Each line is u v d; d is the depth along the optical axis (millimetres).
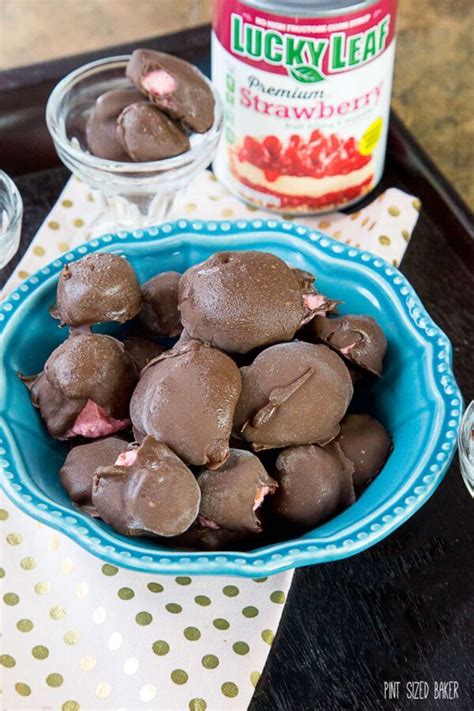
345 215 694
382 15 625
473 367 626
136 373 552
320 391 524
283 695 529
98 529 501
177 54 739
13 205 629
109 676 526
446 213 680
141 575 549
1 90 702
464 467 550
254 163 673
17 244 633
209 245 594
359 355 557
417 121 776
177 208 686
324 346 542
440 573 559
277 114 649
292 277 543
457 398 535
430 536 568
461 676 533
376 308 579
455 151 761
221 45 646
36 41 813
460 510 575
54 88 696
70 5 842
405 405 555
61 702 521
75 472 530
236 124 665
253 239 594
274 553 495
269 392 522
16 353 563
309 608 550
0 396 546
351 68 633
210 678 525
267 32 623
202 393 510
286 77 635
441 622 546
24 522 561
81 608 542
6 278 661
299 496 523
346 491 534
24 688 523
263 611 540
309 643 541
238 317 529
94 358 540
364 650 539
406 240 652
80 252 585
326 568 560
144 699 521
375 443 544
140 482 498
